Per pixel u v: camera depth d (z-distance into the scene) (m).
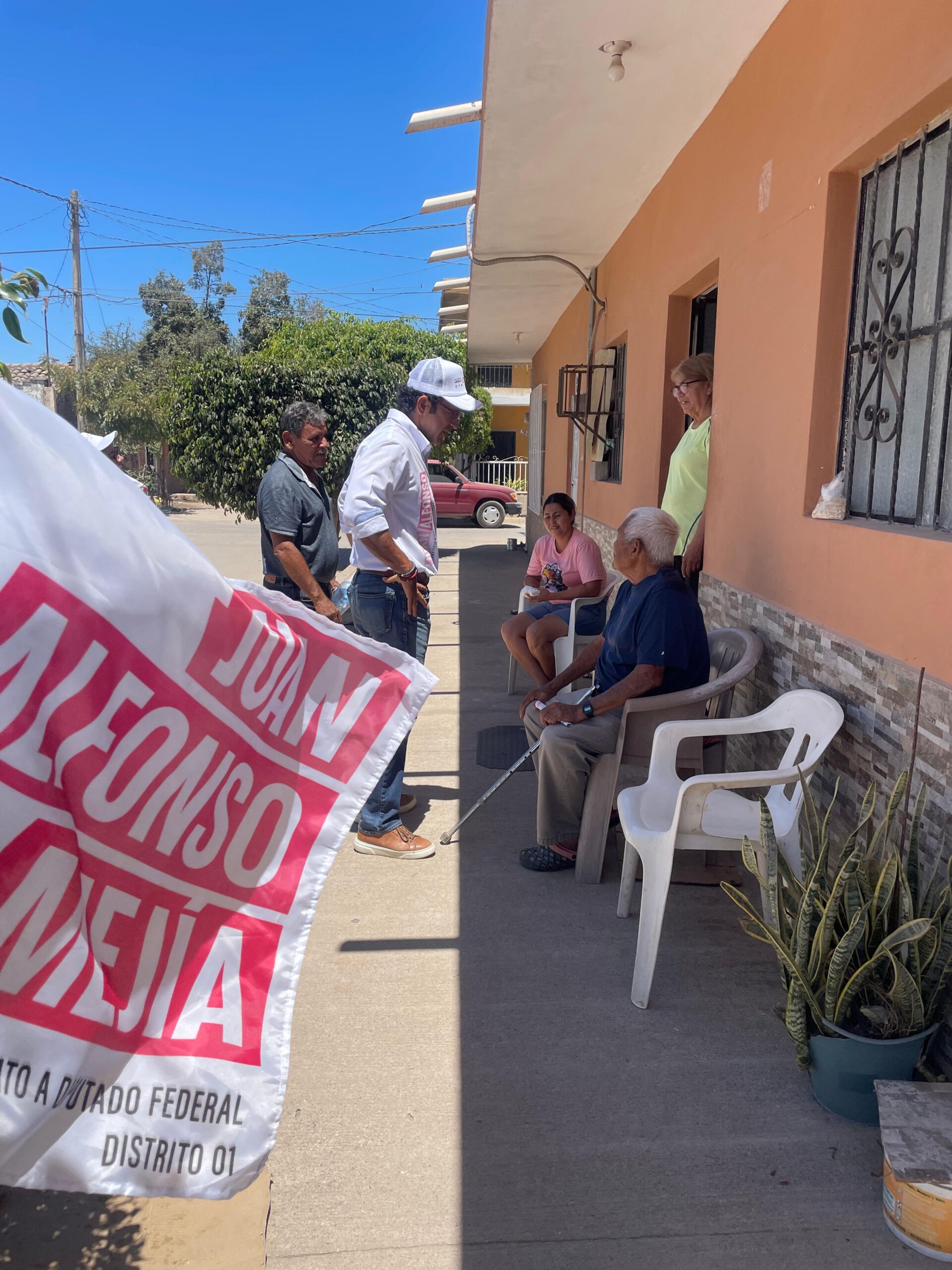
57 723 1.09
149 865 1.20
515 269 8.38
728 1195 2.08
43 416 1.09
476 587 11.52
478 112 5.73
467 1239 1.96
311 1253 1.93
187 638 1.23
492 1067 2.51
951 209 2.56
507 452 30.39
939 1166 1.88
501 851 3.88
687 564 4.63
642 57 4.02
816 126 3.21
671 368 5.50
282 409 12.34
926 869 2.43
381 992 2.86
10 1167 1.06
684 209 5.04
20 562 1.06
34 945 1.08
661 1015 2.73
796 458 3.39
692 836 2.81
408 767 4.91
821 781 3.13
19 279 1.82
